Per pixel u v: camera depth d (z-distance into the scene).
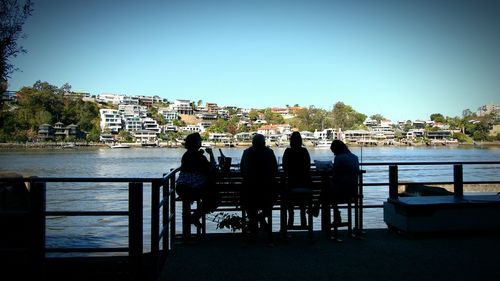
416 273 5.36
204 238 7.29
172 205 6.93
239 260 5.98
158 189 5.07
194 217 6.98
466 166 77.56
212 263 5.84
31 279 4.85
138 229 4.86
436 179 50.38
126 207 28.17
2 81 10.38
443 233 7.33
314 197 7.47
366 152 168.88
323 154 150.25
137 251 4.86
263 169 6.63
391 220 7.56
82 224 17.83
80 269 5.55
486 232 7.32
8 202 9.97
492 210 7.12
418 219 7.00
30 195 4.83
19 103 180.25
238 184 7.16
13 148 174.50
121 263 5.79
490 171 66.00
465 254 6.17
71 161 112.56
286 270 5.51
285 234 6.89
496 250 6.36
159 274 5.36
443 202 7.12
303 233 7.70
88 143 191.38
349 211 7.14
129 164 102.69
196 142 6.96
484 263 5.75
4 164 100.31
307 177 6.94
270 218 6.72
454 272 5.39
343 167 6.89
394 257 6.05
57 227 16.67
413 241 6.93
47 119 182.50
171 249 6.60
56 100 194.25
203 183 6.87
